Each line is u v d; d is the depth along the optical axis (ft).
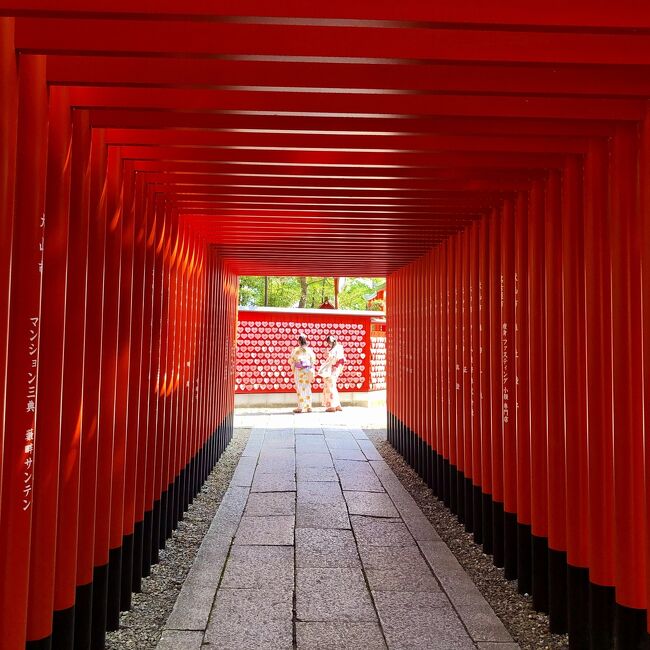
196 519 18.52
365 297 80.94
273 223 18.13
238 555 15.07
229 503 19.86
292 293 87.04
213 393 24.84
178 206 15.85
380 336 53.72
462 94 8.11
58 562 9.17
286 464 26.07
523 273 13.53
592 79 8.05
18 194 7.59
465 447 17.88
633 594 9.48
